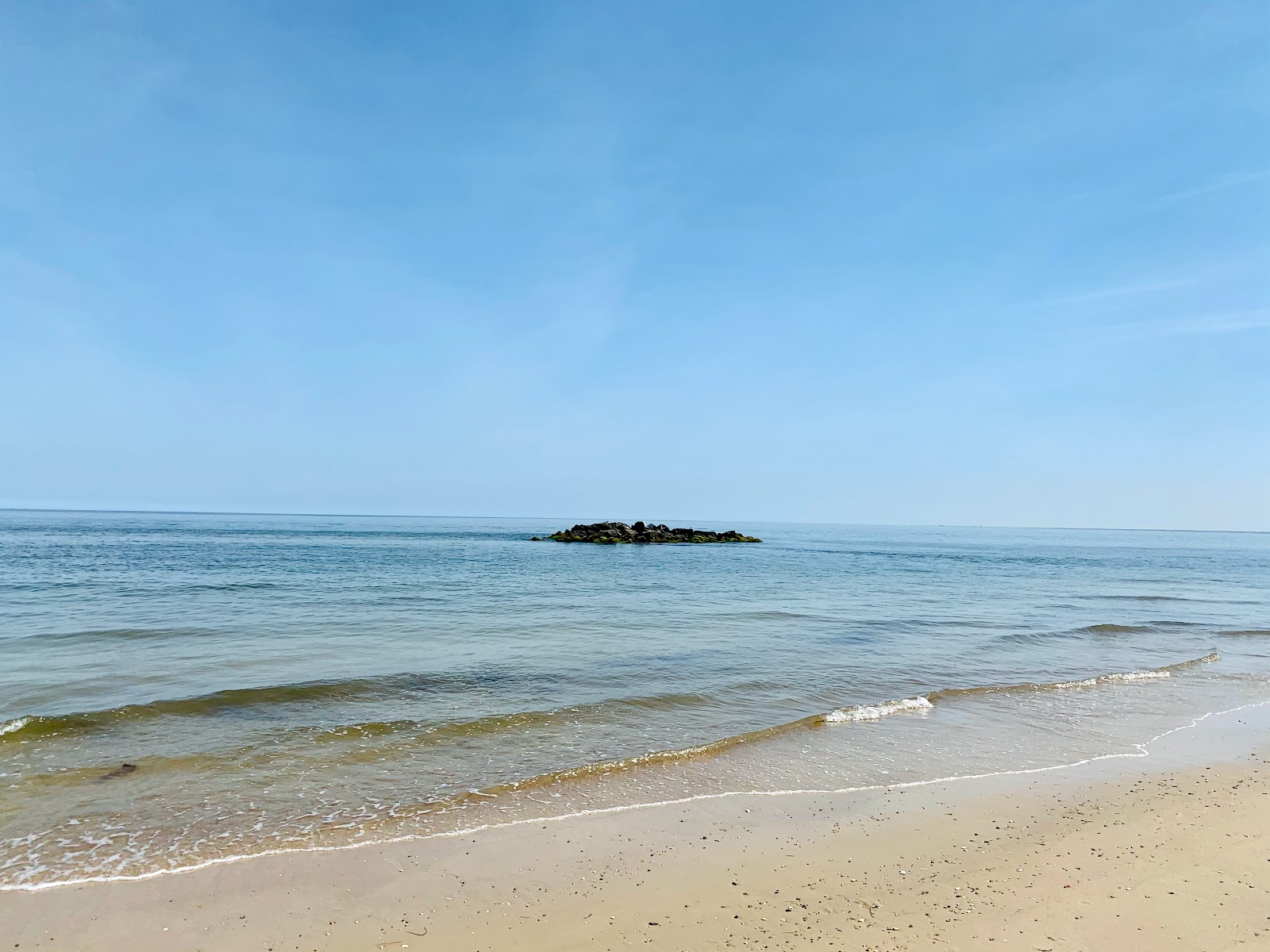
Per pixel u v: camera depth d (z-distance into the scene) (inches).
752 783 404.5
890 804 376.2
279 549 2630.4
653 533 3809.1
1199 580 2122.3
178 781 388.8
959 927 255.0
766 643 832.9
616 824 346.6
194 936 245.8
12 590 1183.6
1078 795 393.1
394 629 883.4
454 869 298.0
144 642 765.9
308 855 308.2
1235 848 325.7
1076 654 828.6
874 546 4276.6
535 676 649.0
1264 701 620.1
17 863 293.9
